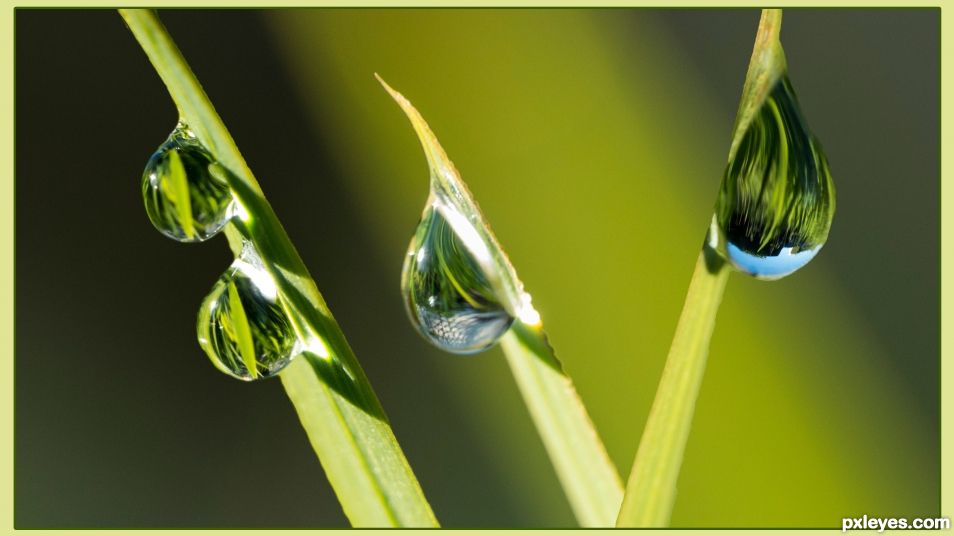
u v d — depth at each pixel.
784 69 0.07
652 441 0.07
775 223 0.07
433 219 0.07
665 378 0.07
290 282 0.07
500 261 0.07
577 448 0.07
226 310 0.07
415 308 0.07
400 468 0.07
